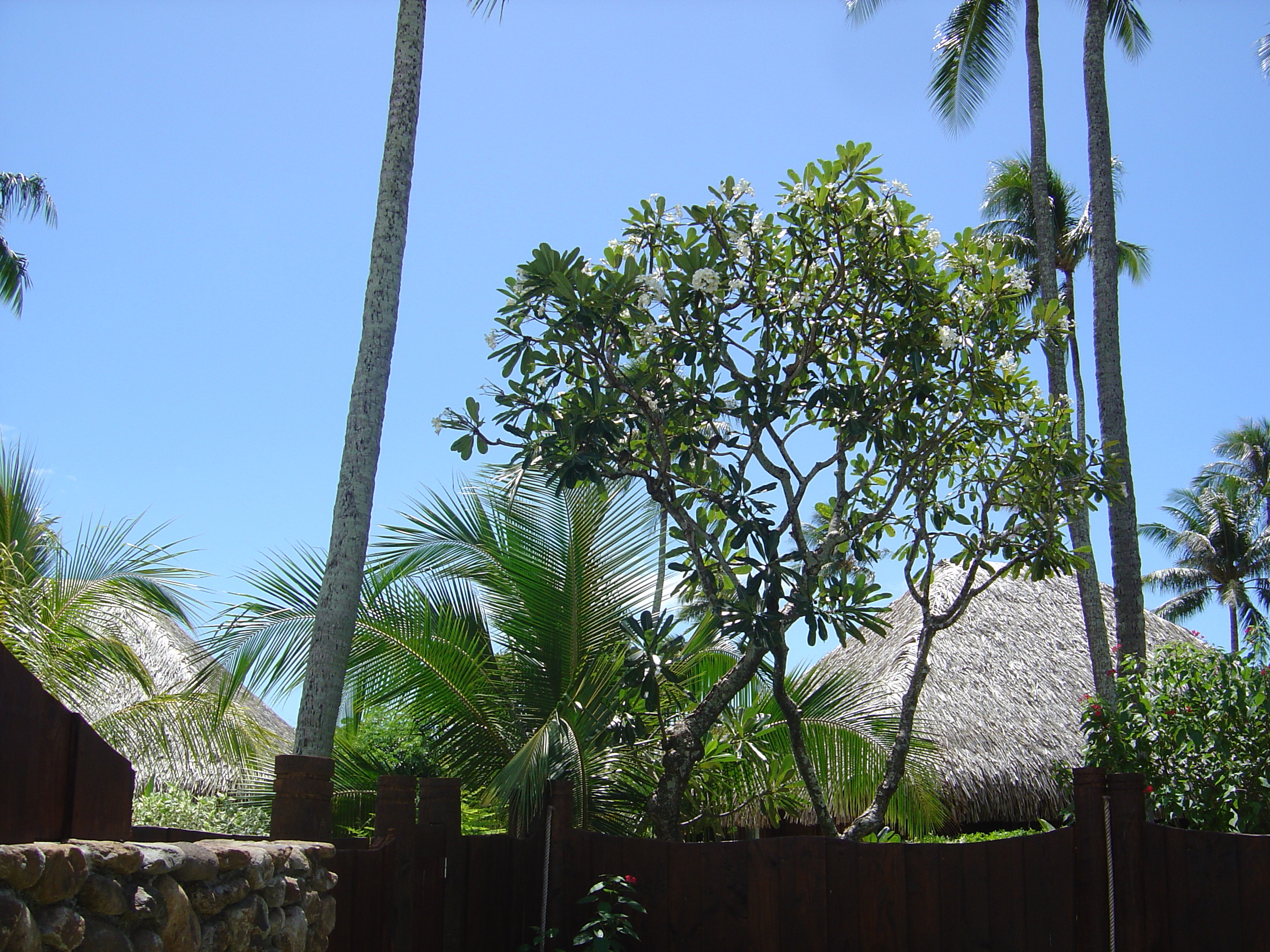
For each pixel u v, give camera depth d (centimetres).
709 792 747
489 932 480
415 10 698
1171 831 484
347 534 607
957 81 1408
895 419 651
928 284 623
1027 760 1199
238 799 789
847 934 488
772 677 693
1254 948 465
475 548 714
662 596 705
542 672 702
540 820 548
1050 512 695
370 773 743
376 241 660
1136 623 941
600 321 570
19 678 217
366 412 629
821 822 601
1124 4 1336
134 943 229
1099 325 1039
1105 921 475
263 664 641
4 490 800
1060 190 2047
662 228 628
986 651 1359
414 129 684
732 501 604
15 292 2217
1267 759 603
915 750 770
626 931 482
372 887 392
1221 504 3650
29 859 194
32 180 2214
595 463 591
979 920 485
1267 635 657
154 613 893
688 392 620
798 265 652
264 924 296
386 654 686
